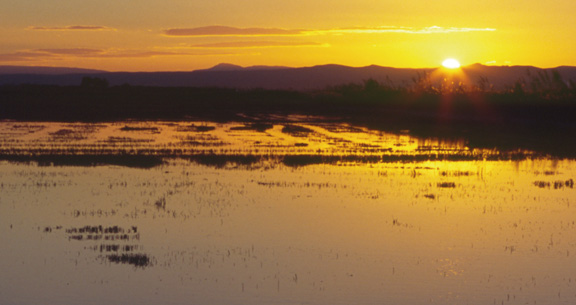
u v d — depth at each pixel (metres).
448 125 55.53
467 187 25.47
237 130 50.22
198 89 133.50
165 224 19.22
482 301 13.45
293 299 13.48
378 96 87.75
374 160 32.88
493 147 39.16
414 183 26.25
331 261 15.91
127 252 16.50
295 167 30.31
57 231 18.36
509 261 16.02
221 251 16.64
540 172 29.53
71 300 13.36
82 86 133.12
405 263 15.80
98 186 24.92
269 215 20.45
